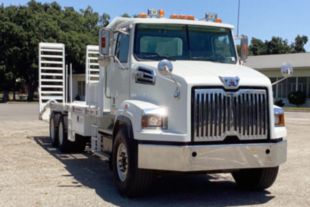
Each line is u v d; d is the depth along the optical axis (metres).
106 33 7.65
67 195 7.09
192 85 6.39
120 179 7.22
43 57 14.38
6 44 49.22
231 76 6.60
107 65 7.92
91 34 58.41
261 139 6.69
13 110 31.27
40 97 14.40
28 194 7.10
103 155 8.38
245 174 7.70
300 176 8.92
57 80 14.61
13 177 8.38
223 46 8.14
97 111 8.85
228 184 8.20
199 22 8.01
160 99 6.82
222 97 6.47
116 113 7.55
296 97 41.88
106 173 8.91
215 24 8.10
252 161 6.63
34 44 49.03
